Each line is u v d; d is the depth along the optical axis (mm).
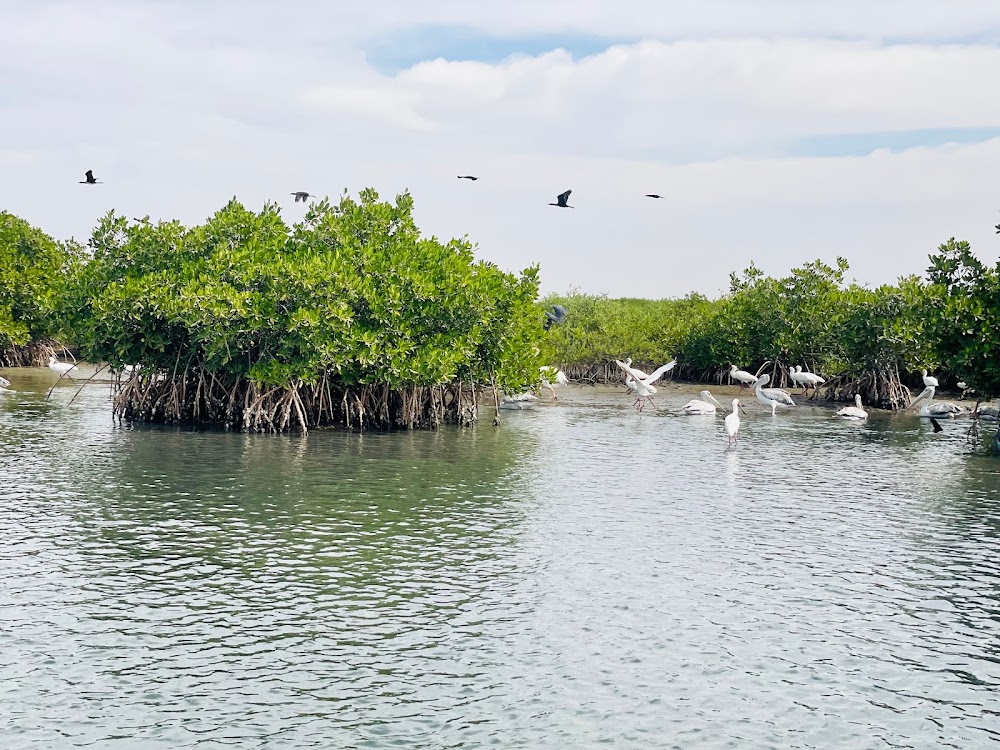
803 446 39375
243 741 13086
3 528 22656
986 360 37000
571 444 38875
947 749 13406
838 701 14758
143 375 41188
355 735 13328
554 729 13633
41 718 13523
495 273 44438
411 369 38625
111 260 40281
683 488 29609
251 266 37969
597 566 20953
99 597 18203
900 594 19516
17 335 66625
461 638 16719
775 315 65875
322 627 17031
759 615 18203
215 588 18891
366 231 41875
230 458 32875
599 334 69438
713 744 13359
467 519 24844
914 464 34844
